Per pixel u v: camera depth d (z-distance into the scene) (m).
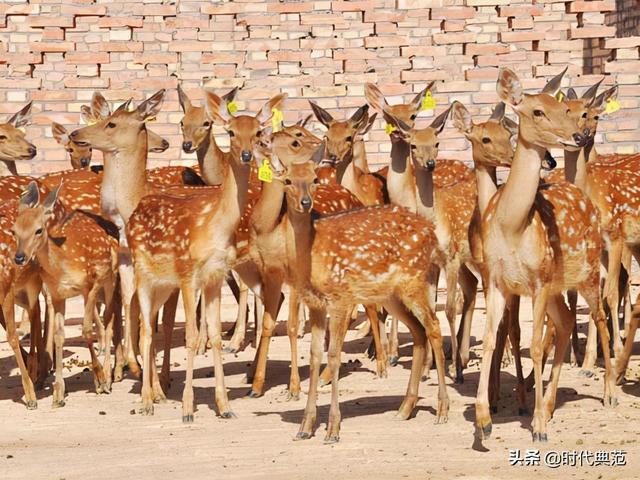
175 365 17.83
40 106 24.64
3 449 12.95
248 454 12.33
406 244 13.20
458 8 25.67
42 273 15.41
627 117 24.38
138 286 14.78
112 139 16.03
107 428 14.02
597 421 13.49
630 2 27.70
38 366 16.58
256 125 14.34
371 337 19.84
